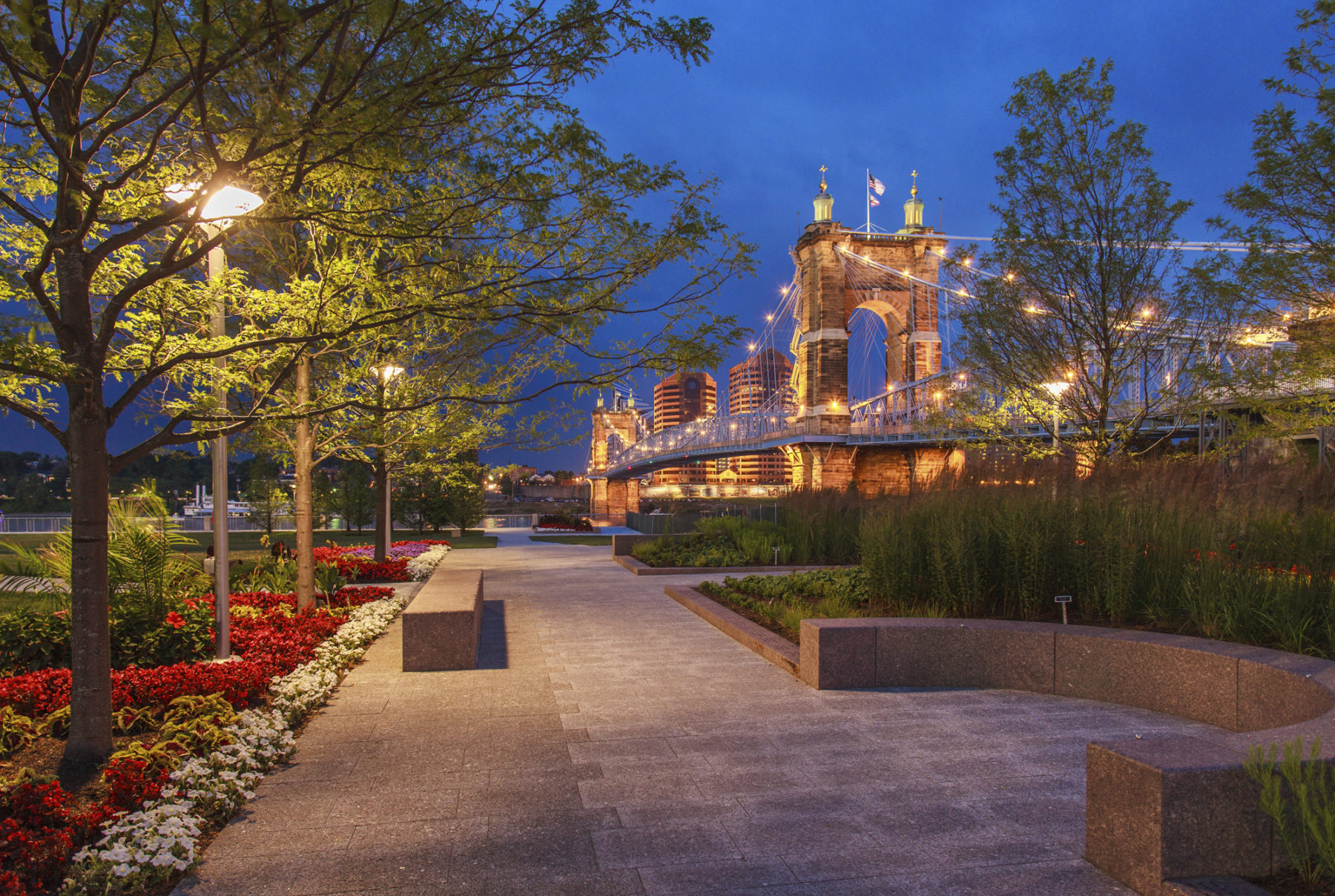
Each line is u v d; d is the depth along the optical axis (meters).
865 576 9.68
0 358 3.95
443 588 9.44
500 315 5.18
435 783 4.73
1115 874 3.43
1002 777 4.70
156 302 5.38
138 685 5.68
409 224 4.64
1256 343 12.61
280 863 3.69
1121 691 6.16
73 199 4.55
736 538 18.34
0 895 3.19
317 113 4.02
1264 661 5.18
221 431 5.14
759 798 4.44
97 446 4.70
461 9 4.20
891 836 3.92
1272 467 8.86
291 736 5.32
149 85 4.70
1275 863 3.15
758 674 7.46
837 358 77.94
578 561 21.12
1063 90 12.50
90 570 4.67
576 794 4.53
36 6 3.91
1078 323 12.91
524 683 7.18
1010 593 7.82
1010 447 14.25
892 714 6.02
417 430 12.19
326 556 17.38
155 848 3.51
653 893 3.40
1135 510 7.62
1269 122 10.86
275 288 9.38
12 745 4.89
